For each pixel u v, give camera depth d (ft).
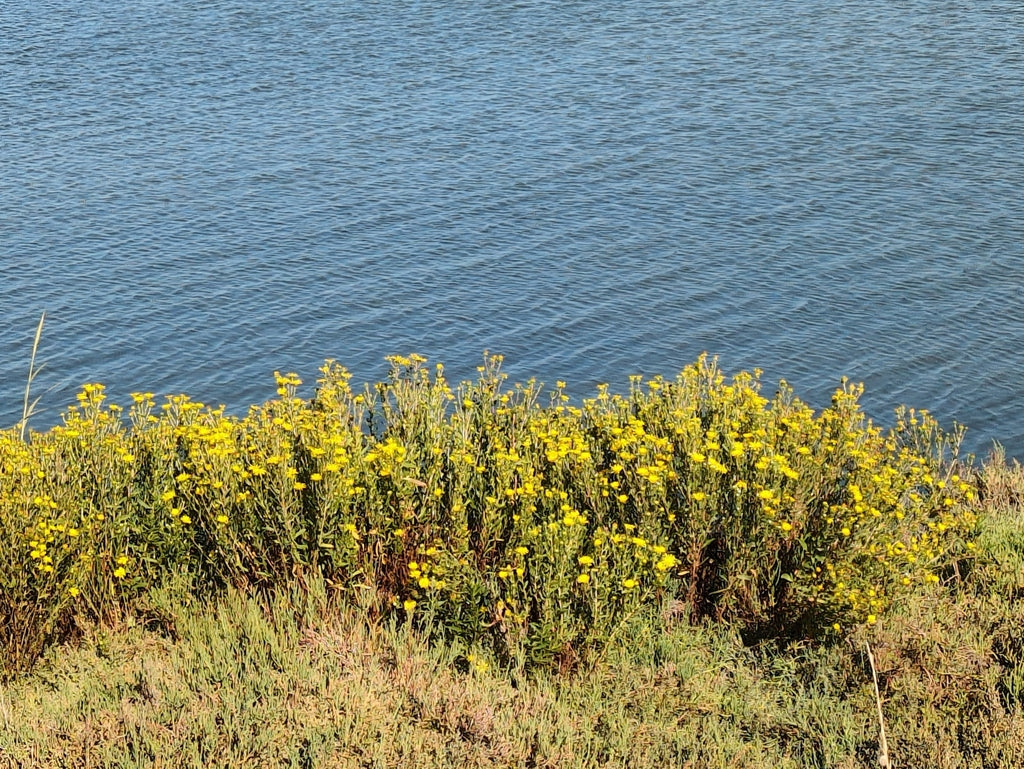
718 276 95.30
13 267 100.22
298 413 24.85
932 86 148.05
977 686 20.98
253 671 20.94
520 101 150.71
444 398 25.46
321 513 22.89
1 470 22.75
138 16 199.72
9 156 130.93
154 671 20.83
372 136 137.69
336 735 19.34
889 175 117.50
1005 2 189.67
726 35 180.04
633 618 22.45
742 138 132.05
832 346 82.64
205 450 23.86
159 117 146.51
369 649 21.86
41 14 201.46
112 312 91.81
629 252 101.19
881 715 18.65
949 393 75.25
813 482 23.70
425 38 184.75
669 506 23.91
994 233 100.94
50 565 22.02
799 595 22.56
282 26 192.95
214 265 100.68
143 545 23.56
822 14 189.88
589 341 85.92
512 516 23.18
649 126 138.31
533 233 106.52
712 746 19.70
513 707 20.70
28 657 22.21
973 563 24.99
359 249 103.76
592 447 25.30
